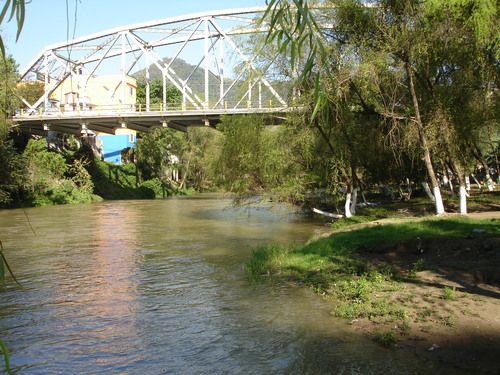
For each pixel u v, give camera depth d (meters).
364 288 9.48
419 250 12.48
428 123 17.92
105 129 52.38
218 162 26.20
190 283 11.26
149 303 9.56
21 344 7.33
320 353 6.62
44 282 11.55
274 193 23.27
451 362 6.05
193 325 8.10
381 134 19.69
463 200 19.17
